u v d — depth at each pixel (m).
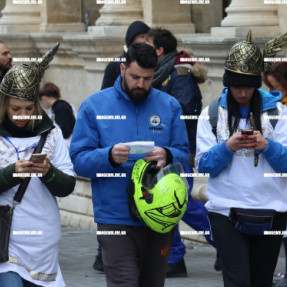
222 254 7.22
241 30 12.25
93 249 12.32
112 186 7.08
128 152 6.88
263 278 7.32
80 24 18.42
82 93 17.38
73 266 11.12
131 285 7.02
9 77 6.61
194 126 9.75
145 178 6.89
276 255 7.25
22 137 6.72
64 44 17.52
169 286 9.70
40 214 6.64
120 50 15.59
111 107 7.15
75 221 14.59
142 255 7.19
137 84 7.00
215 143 7.23
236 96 7.11
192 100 9.66
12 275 6.55
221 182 7.18
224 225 7.18
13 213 6.59
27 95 6.60
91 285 9.95
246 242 7.19
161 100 7.23
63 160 6.81
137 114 7.16
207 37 12.52
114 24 15.47
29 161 6.45
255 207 7.12
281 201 7.17
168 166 6.89
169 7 14.98
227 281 7.19
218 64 12.56
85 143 7.15
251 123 7.11
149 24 15.05
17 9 18.91
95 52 15.66
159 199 6.77
